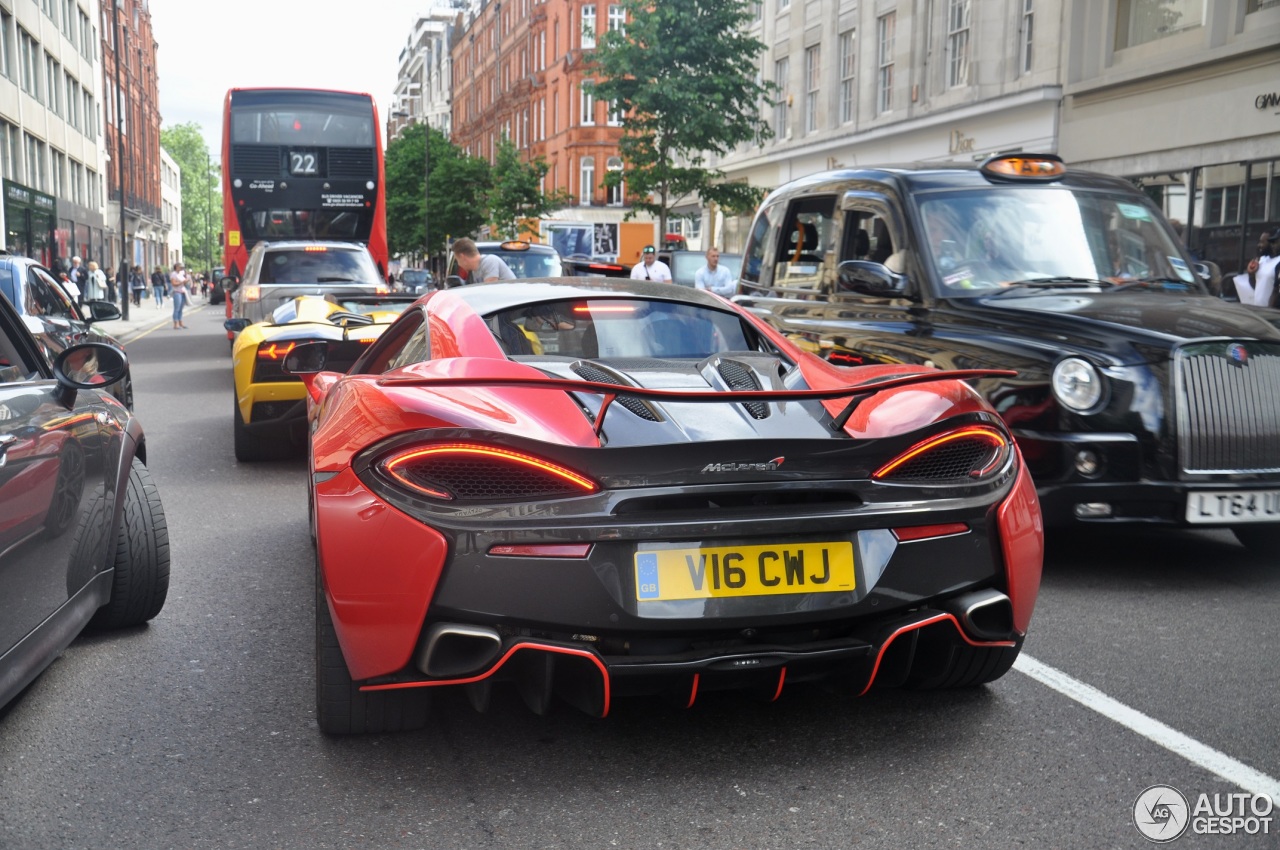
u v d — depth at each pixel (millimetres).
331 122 19781
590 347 3570
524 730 3240
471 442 2746
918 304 5750
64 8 48594
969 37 23078
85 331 8305
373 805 2783
